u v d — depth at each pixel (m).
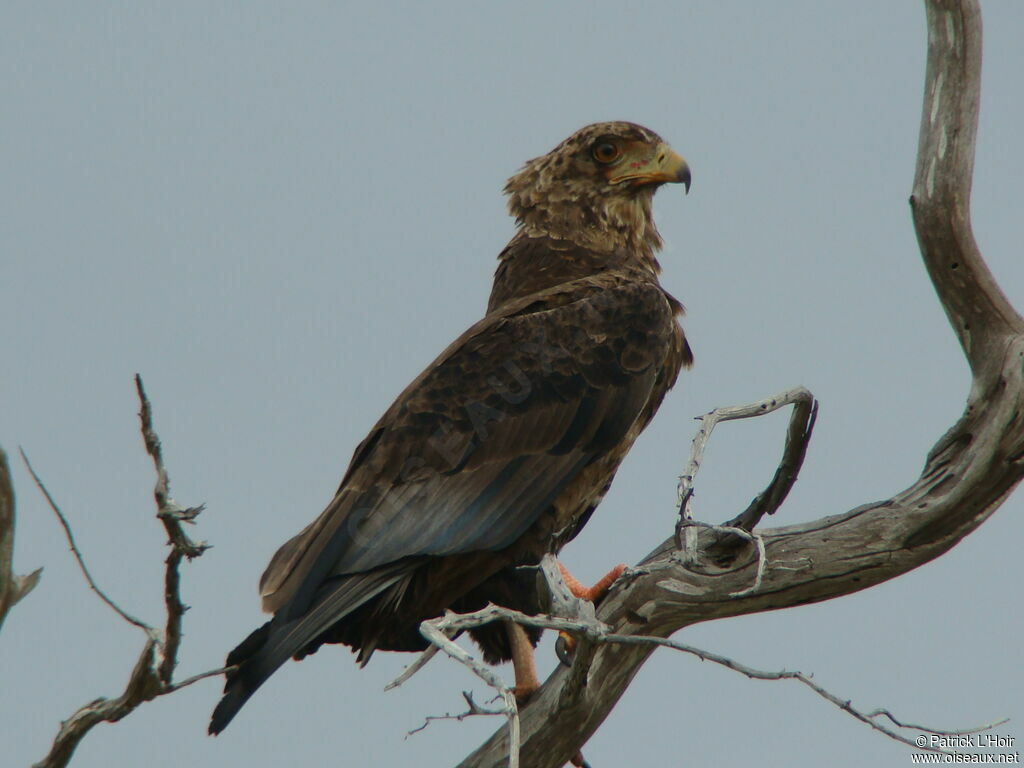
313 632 11.23
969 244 10.88
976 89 10.89
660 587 11.04
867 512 10.89
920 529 10.75
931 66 11.04
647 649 11.12
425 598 12.25
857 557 10.78
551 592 9.05
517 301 13.64
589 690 10.97
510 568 12.51
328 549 11.73
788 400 10.51
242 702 10.62
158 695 8.66
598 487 13.36
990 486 10.66
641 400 13.09
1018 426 10.54
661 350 13.34
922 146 11.05
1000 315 10.84
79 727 8.84
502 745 11.17
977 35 10.84
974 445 10.73
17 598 8.73
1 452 8.34
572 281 13.88
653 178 14.58
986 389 10.77
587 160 14.69
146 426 7.70
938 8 10.91
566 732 11.06
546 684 11.14
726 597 10.92
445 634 7.82
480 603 12.77
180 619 8.31
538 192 14.85
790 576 10.84
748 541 10.93
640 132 14.70
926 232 10.98
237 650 11.08
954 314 11.01
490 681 7.13
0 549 8.51
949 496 10.71
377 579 11.77
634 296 13.48
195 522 7.88
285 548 12.03
